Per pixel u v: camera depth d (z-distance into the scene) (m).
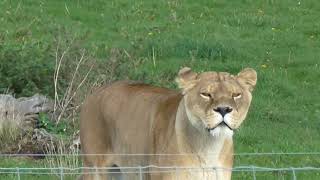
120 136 11.20
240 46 26.38
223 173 10.06
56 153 15.15
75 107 17.25
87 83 18.06
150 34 27.12
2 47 19.98
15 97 18.52
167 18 29.28
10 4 29.36
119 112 11.28
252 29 28.59
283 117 19.55
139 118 10.94
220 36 27.41
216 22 29.12
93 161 11.70
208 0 31.38
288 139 17.47
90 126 11.77
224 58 25.09
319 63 25.31
